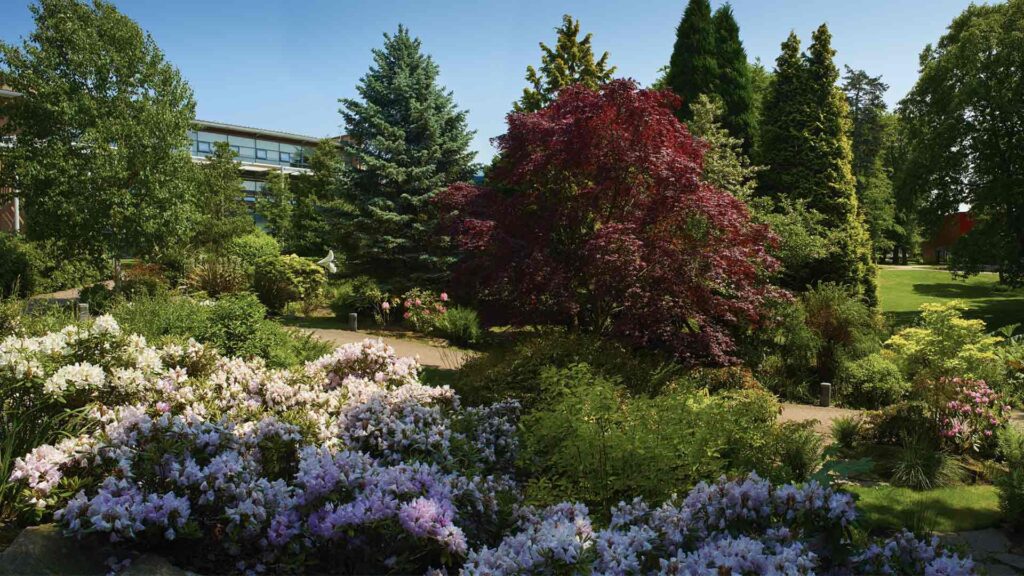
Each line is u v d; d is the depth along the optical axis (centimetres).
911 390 931
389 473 338
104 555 287
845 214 1931
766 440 575
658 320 807
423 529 300
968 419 730
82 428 395
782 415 941
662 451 425
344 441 432
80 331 453
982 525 529
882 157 4097
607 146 865
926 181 2473
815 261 1742
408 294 1636
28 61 1630
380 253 1758
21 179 1647
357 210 1777
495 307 958
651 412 506
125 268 2267
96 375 409
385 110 1842
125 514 285
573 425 473
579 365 593
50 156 1616
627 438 446
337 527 302
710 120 1764
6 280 1731
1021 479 539
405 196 1747
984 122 2330
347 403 504
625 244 772
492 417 550
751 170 1784
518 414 567
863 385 1052
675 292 808
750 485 282
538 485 429
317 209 1870
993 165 2339
